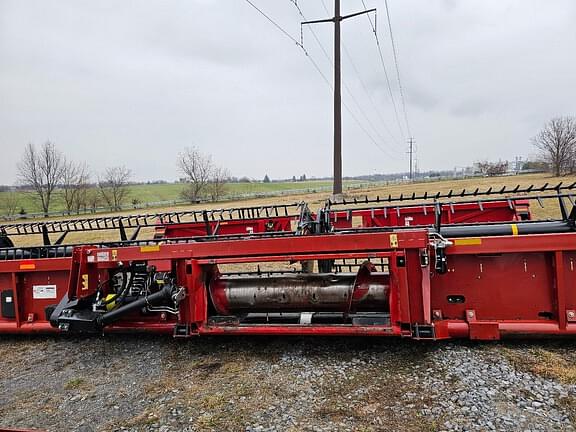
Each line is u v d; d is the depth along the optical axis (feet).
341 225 24.44
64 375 13.78
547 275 13.02
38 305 17.01
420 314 12.81
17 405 12.01
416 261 12.84
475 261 13.44
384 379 11.83
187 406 11.23
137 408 11.34
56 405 11.85
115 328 15.76
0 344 17.06
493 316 13.35
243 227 24.54
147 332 15.90
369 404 10.64
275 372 12.77
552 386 10.77
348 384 11.71
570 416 9.51
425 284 12.67
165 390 12.22
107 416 11.06
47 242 21.16
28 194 160.04
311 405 10.81
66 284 16.69
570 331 12.59
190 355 14.51
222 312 15.28
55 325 14.96
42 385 13.17
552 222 14.70
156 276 14.39
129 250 14.49
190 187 158.81
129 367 13.98
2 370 14.56
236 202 103.35
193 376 12.98
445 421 9.68
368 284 14.08
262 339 15.30
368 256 12.83
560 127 137.28
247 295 14.83
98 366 14.25
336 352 13.79
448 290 13.65
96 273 15.37
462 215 23.25
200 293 14.26
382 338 14.51
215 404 11.21
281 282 14.75
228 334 13.96
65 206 159.94
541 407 9.93
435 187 100.48
